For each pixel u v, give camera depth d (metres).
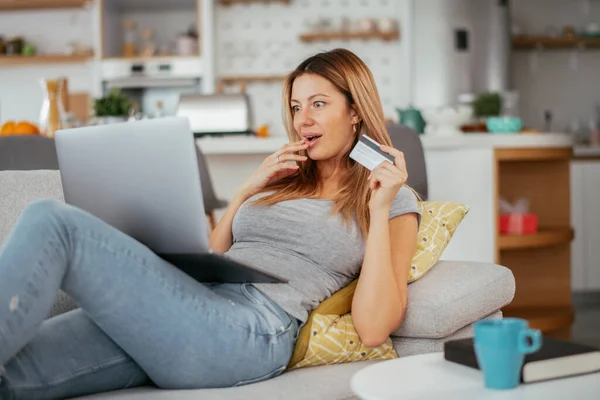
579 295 5.51
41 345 1.57
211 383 1.64
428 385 1.32
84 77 6.95
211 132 4.11
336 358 1.82
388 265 1.79
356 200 1.92
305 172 2.04
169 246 1.61
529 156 3.87
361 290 1.78
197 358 1.61
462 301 1.88
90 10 6.92
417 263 1.99
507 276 2.04
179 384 1.63
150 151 1.56
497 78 6.10
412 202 1.95
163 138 1.54
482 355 1.29
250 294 1.76
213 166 3.92
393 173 1.77
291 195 1.99
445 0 6.09
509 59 6.12
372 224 1.81
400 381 1.34
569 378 1.34
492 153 3.81
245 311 1.68
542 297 4.38
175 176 1.55
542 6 6.55
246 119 4.12
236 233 2.01
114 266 1.53
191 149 1.53
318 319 1.81
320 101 1.99
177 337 1.59
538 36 6.35
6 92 7.02
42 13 6.98
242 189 2.04
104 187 1.65
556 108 6.56
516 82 6.58
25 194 2.12
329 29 6.59
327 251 1.88
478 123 4.67
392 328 1.80
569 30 6.38
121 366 1.65
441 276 1.99
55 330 1.61
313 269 1.87
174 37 6.84
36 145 2.51
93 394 1.64
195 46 6.63
